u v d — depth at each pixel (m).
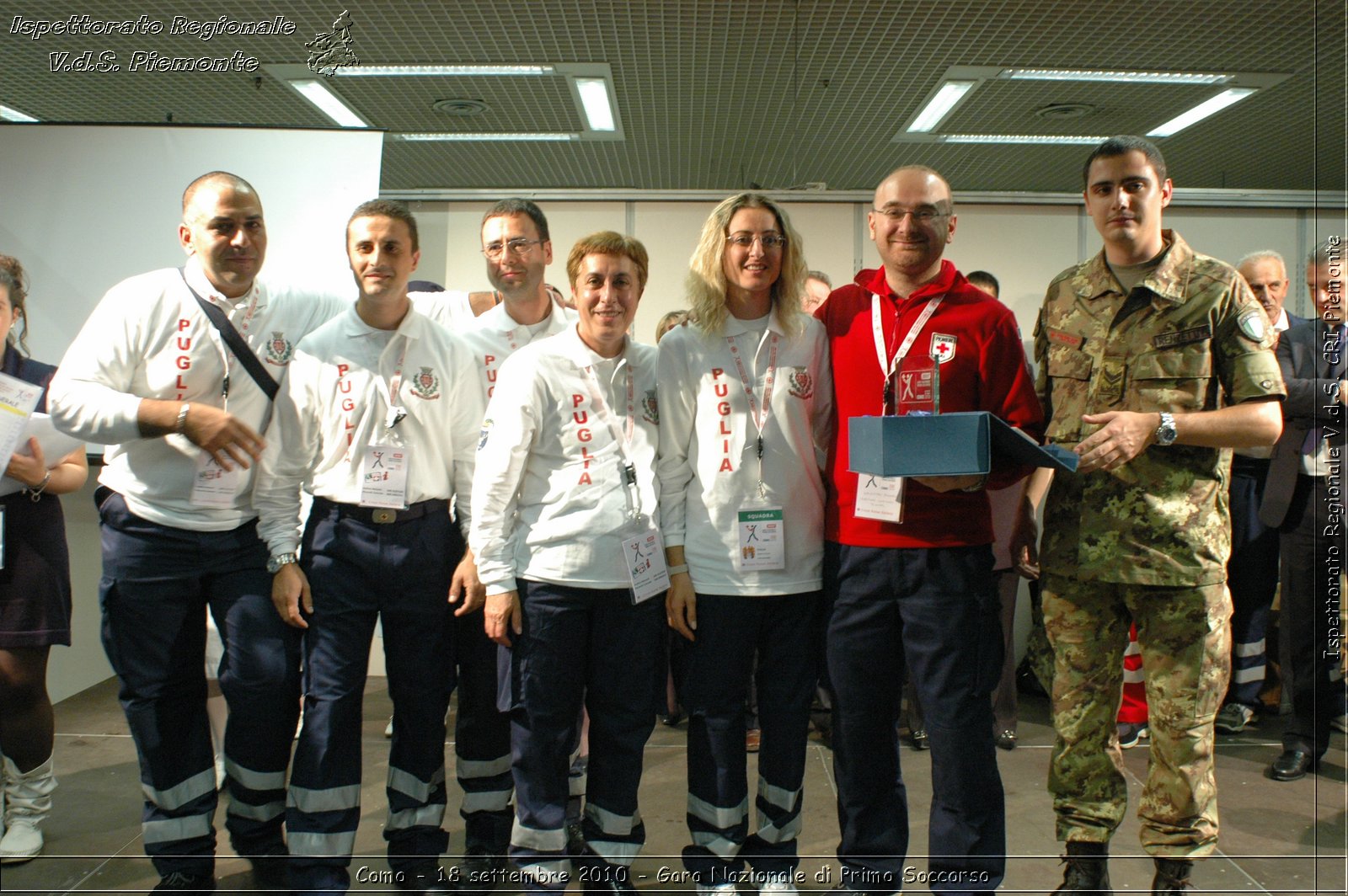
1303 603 2.83
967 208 3.73
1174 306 2.03
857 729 2.04
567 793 2.13
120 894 2.20
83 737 3.22
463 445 2.25
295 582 2.11
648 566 2.05
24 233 3.50
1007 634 3.05
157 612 2.13
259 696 2.13
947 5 4.10
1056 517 2.15
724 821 2.05
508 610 2.04
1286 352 2.91
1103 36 4.40
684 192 3.79
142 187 3.50
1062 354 2.16
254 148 3.54
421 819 2.19
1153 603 2.05
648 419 2.15
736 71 4.87
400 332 2.17
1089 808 2.11
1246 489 3.25
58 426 2.04
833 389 2.13
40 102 5.30
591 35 4.41
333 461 2.12
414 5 4.07
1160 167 2.04
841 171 6.77
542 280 2.45
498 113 5.53
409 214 2.14
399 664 2.16
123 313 2.10
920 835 2.44
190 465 2.13
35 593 2.36
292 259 3.55
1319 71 4.71
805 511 2.07
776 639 2.08
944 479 1.91
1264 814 2.60
